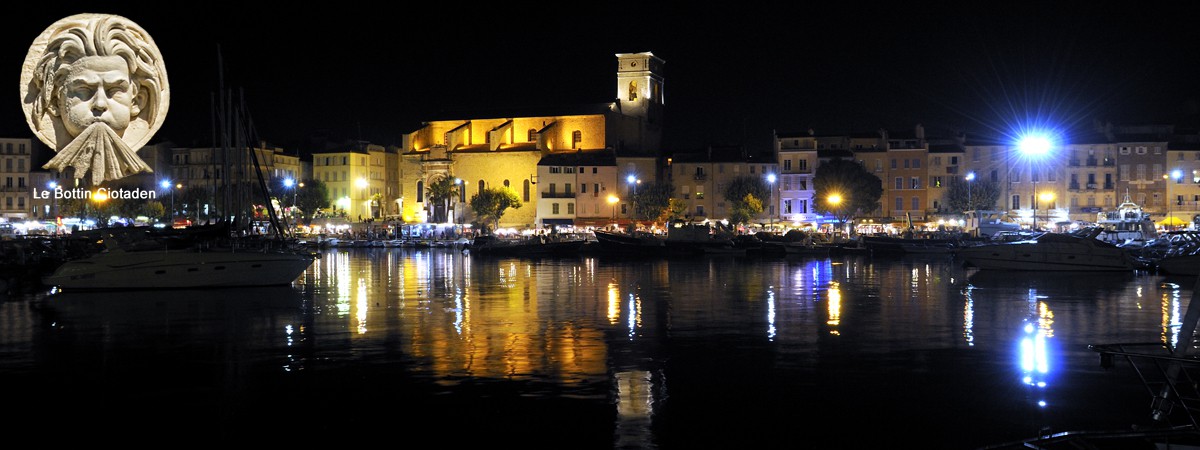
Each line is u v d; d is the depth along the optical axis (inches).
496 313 1755.7
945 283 2484.0
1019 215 6048.2
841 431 916.0
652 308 1844.2
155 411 987.9
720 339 1416.1
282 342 1392.7
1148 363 1187.3
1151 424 911.7
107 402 1024.2
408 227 6594.5
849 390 1069.1
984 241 4163.4
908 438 892.0
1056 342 1374.3
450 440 889.5
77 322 1611.7
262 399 1034.1
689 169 6830.7
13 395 1058.1
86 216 5994.1
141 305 1872.5
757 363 1221.1
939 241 4439.0
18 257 2834.6
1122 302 1919.3
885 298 2043.6
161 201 6599.4
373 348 1334.9
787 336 1446.9
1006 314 1715.1
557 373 1156.5
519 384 1097.4
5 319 1648.6
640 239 4633.4
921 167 6437.0
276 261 2311.8
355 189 7790.4
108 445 876.6
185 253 2203.5
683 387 1083.9
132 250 2309.3
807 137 6599.4
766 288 2351.1
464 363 1220.5
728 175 6771.7
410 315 1722.4
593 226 6747.1
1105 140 6210.6
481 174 7391.7
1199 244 2898.6
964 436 895.7
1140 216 4564.5
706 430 917.2
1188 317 733.9
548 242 4704.7
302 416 967.0
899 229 6141.7
